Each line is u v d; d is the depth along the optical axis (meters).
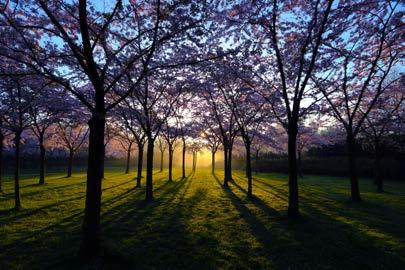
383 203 16.45
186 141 40.19
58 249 8.03
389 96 19.56
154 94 16.98
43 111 16.17
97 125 7.26
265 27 11.95
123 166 75.25
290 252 7.90
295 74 12.96
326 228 10.31
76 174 41.59
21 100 12.62
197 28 8.35
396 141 31.41
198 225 10.78
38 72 7.09
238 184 28.31
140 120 16.09
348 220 11.66
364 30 12.81
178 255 7.62
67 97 14.72
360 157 45.69
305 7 11.79
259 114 19.80
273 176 43.09
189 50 10.80
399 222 11.32
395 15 11.98
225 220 11.65
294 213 11.86
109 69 10.09
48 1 7.95
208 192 21.16
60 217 12.09
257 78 14.23
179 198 17.88
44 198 17.52
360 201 16.67
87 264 6.75
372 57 15.23
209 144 42.44
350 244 8.53
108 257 7.17
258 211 13.61
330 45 12.12
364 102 19.81
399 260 7.32
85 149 54.34
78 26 8.98
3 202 15.87
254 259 7.38
